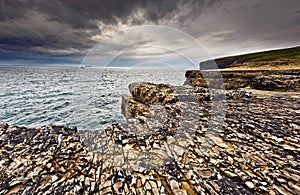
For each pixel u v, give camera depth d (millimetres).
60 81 56125
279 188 3947
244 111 9594
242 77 23688
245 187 4066
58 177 4766
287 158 5039
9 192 4258
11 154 5844
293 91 16297
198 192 4039
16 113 20688
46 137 7043
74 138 6953
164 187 4293
